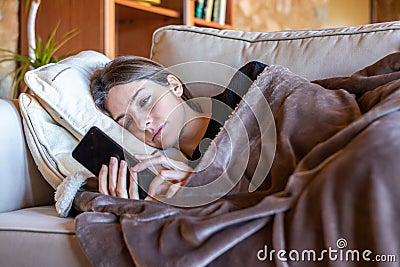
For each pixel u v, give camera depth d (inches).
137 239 36.0
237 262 33.6
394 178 30.1
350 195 30.8
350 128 35.3
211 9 121.3
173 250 34.5
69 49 88.6
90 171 47.4
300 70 55.7
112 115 51.2
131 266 36.0
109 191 46.1
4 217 43.6
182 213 38.4
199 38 62.3
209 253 33.5
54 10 89.5
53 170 50.1
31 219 43.0
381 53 53.3
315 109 42.7
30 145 50.2
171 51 62.5
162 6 110.7
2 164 47.7
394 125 33.0
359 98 45.3
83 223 38.8
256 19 156.1
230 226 34.3
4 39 88.9
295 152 40.8
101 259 36.7
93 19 86.9
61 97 50.9
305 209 32.3
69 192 45.1
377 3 212.5
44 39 90.6
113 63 52.7
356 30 56.0
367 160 30.7
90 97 52.2
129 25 111.2
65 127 51.9
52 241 39.2
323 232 31.4
